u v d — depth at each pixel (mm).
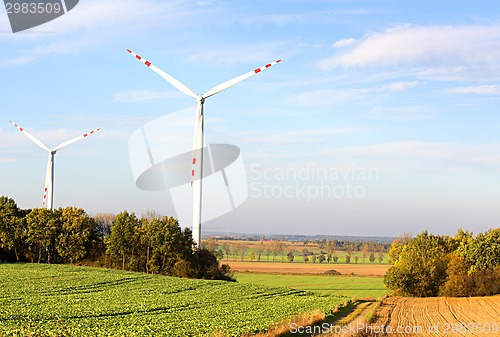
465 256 88938
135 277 82312
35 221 105000
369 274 122875
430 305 68312
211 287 74938
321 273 121875
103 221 115188
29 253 106062
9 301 50812
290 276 116062
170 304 53812
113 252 102125
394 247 116125
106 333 35875
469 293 83000
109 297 57875
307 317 41938
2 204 106938
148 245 98562
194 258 97250
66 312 44750
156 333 36375
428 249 92812
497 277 82188
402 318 51500
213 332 36094
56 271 86000
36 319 40531
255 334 36031
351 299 67562
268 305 55688
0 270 85500
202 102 72812
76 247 104688
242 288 75500
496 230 88312
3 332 34219
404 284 88250
